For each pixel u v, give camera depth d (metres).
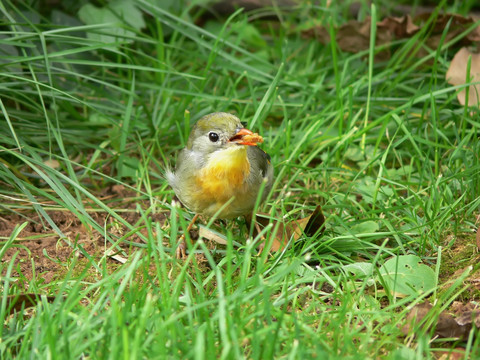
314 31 8.52
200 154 5.25
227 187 5.23
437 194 5.61
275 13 9.32
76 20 8.08
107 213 6.12
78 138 7.00
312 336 3.83
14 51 7.09
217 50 7.41
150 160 6.99
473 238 5.41
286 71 8.23
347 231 5.46
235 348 3.52
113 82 7.88
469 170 5.87
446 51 7.66
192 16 9.48
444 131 6.80
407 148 6.88
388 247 5.49
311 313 4.46
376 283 4.80
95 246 5.57
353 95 7.32
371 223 5.52
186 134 6.64
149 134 7.12
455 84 7.31
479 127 6.69
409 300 4.34
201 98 7.52
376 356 3.90
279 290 4.74
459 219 5.60
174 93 7.89
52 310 4.00
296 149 6.40
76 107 7.71
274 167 6.41
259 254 5.07
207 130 5.20
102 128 7.36
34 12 7.50
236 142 5.14
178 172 5.44
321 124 6.59
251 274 4.97
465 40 7.95
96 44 6.82
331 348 3.96
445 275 4.98
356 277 4.71
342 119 6.69
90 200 6.34
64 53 6.39
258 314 3.90
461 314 4.40
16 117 6.69
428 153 6.14
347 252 5.33
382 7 9.48
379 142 6.48
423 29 7.60
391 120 7.20
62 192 5.69
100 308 4.36
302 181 6.61
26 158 5.81
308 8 9.09
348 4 9.02
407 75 7.77
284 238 5.11
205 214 5.47
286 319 4.11
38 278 5.02
